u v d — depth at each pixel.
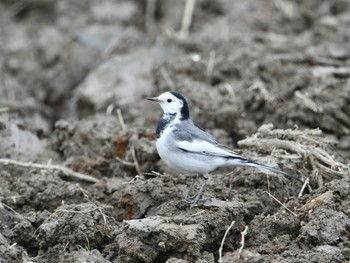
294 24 20.27
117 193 11.37
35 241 10.09
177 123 10.64
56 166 12.42
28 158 13.38
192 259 8.91
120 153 13.07
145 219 9.32
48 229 9.73
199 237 9.00
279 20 20.27
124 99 16.41
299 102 14.31
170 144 10.30
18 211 11.28
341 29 19.09
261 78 15.76
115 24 20.55
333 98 14.28
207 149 10.17
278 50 17.06
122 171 12.81
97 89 17.14
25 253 9.58
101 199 11.53
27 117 16.95
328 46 17.59
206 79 16.19
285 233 9.70
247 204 10.37
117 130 13.85
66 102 18.61
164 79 15.98
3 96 17.89
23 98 18.06
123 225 9.32
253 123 14.47
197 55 16.78
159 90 15.87
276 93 15.02
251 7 20.78
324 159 11.59
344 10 21.08
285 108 14.61
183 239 8.91
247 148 12.30
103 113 16.31
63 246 9.57
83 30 20.23
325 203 9.88
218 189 10.86
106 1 21.55
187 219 9.24
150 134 13.31
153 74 16.64
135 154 12.79
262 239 9.59
